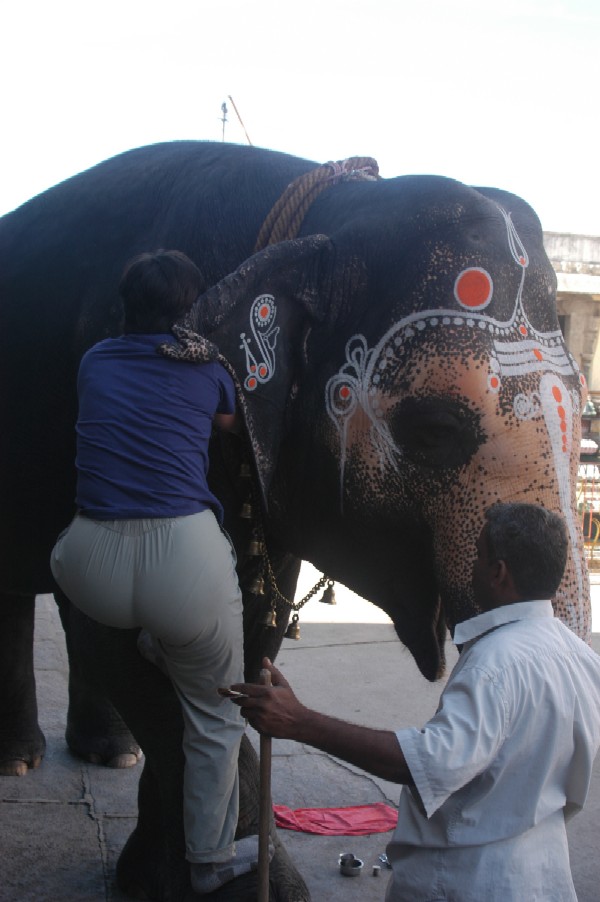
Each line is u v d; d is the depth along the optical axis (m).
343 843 3.76
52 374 3.21
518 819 1.90
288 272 2.66
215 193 3.00
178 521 2.40
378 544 2.65
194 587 2.38
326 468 2.67
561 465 2.44
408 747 1.87
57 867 3.52
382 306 2.61
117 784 4.25
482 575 2.06
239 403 2.60
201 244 2.92
